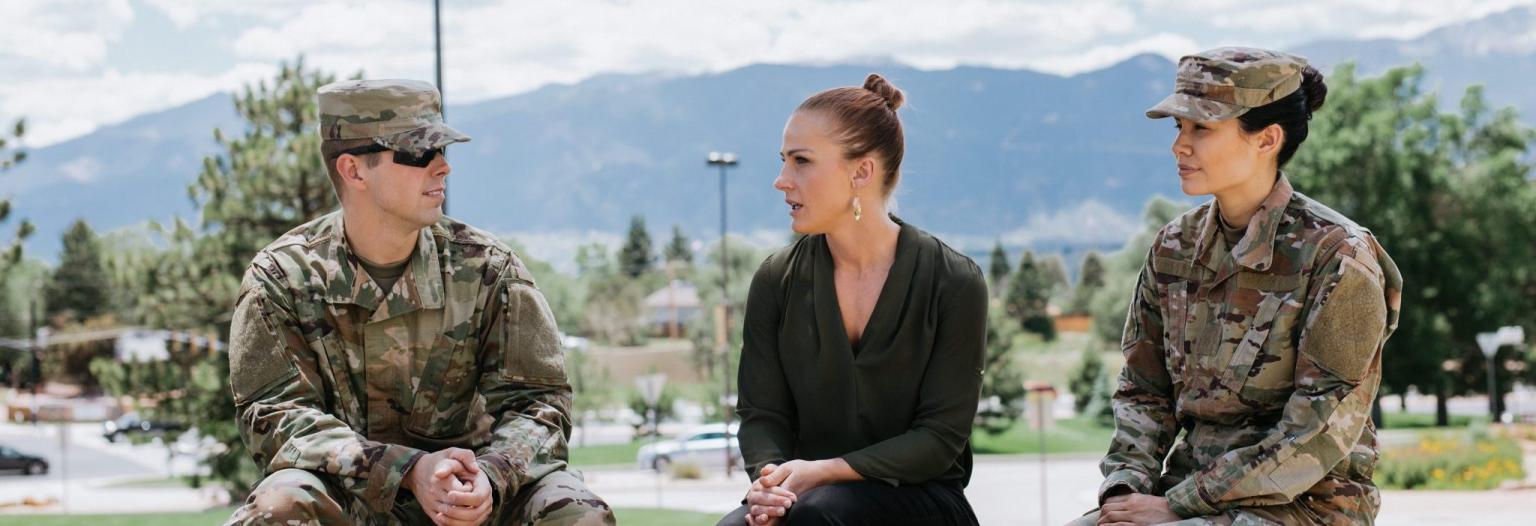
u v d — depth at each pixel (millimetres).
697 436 47219
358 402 3500
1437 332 49438
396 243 3477
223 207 24172
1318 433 3189
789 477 3359
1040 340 98625
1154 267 3572
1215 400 3393
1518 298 51688
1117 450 3549
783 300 3744
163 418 24719
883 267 3689
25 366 88375
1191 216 3543
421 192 3393
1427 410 71438
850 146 3566
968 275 3658
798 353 3691
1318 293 3252
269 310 3402
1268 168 3361
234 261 24453
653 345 103625
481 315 3553
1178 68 3389
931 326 3629
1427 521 19031
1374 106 50969
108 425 67812
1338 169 50562
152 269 24359
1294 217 3348
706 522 15070
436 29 16578
